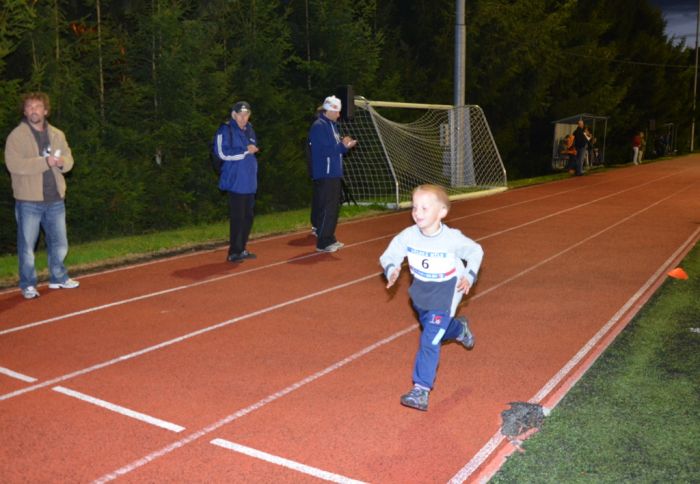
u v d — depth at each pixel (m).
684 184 23.23
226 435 4.45
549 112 36.78
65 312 7.38
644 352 5.98
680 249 11.03
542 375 5.48
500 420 4.64
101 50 13.67
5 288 8.44
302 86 19.88
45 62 12.51
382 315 7.30
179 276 9.17
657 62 46.38
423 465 4.05
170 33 14.20
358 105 16.66
